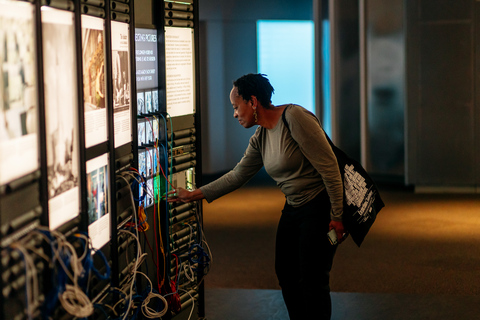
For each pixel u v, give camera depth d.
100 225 2.69
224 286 4.97
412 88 8.82
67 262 2.10
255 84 3.26
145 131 3.29
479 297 4.47
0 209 1.80
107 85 2.76
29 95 1.99
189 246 3.74
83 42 2.50
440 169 8.80
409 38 8.77
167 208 3.44
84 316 2.13
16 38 1.91
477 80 8.57
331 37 9.55
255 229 6.90
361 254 5.79
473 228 6.68
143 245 3.30
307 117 3.18
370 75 9.32
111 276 2.82
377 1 9.12
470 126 8.66
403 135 9.20
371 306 4.34
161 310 3.41
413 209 7.70
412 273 5.18
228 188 3.56
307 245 3.23
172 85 3.47
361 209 3.26
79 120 2.42
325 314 3.25
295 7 10.73
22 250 1.81
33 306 1.99
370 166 9.53
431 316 4.13
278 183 3.38
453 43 8.62
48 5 2.15
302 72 11.05
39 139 2.07
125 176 2.99
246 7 10.55
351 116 9.60
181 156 3.58
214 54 10.55
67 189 2.33
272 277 5.20
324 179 3.15
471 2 8.48
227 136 10.93
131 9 3.02
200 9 10.33
